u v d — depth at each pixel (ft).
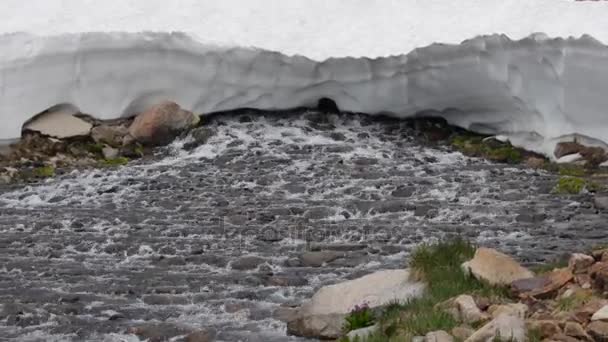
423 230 43.19
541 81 53.52
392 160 53.98
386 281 33.68
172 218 45.83
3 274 39.29
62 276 38.86
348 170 52.13
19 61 55.52
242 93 58.44
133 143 56.65
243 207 46.88
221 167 53.16
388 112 58.80
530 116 55.06
